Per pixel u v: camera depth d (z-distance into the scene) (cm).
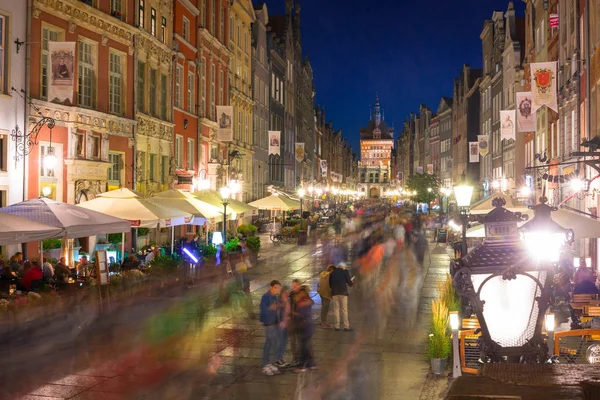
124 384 1177
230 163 4947
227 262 2733
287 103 7925
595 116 2714
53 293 1747
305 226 5366
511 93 5534
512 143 5406
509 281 877
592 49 2748
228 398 1102
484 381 313
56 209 1772
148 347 1480
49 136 2488
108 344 1507
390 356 1417
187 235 3173
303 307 1323
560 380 307
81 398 1091
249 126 5844
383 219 6025
